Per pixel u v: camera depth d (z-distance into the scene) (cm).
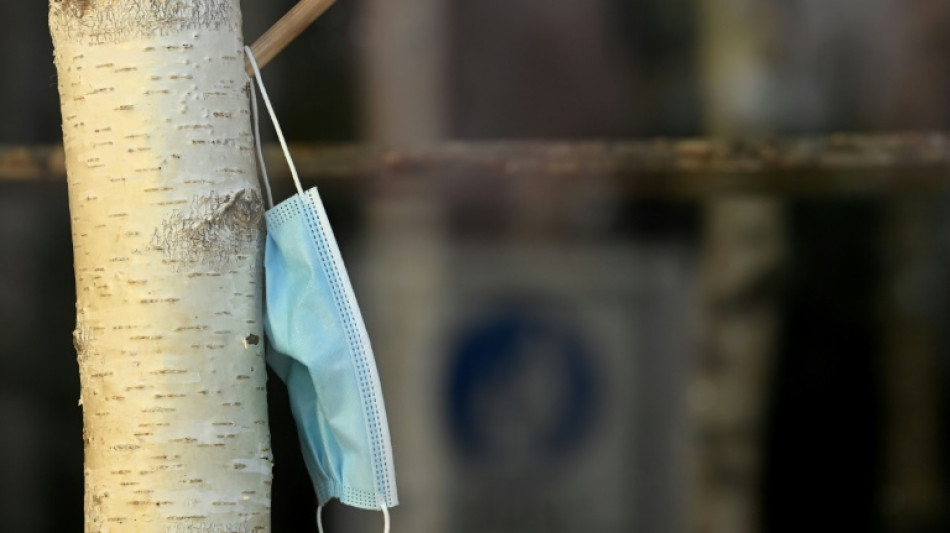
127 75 154
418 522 363
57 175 315
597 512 375
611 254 363
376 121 341
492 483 370
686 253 364
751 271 363
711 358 366
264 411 163
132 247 154
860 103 350
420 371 362
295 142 335
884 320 360
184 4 155
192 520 155
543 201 348
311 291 163
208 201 156
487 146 324
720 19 351
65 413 346
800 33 352
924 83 345
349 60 340
